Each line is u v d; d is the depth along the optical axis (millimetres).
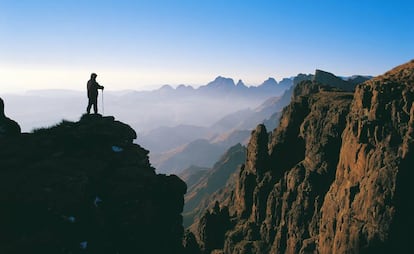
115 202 32375
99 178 32562
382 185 103125
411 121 107875
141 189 33906
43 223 26328
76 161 32344
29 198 26938
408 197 101438
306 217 132250
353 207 108938
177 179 39375
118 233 31453
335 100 153125
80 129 36188
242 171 174625
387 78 125562
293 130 163250
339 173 125875
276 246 136000
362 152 113812
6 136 32094
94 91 39844
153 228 34250
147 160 38906
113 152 35875
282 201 143125
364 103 123750
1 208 25875
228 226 157375
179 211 38406
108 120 39406
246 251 137750
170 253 35000
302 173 141875
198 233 156750
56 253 25703
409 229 99250
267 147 165750
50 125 37219
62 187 28609
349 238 104125
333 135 140375
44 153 32094
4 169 28906
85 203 29562
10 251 24219
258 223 150625
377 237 99250
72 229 27344
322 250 117375
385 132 111562
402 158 103688
